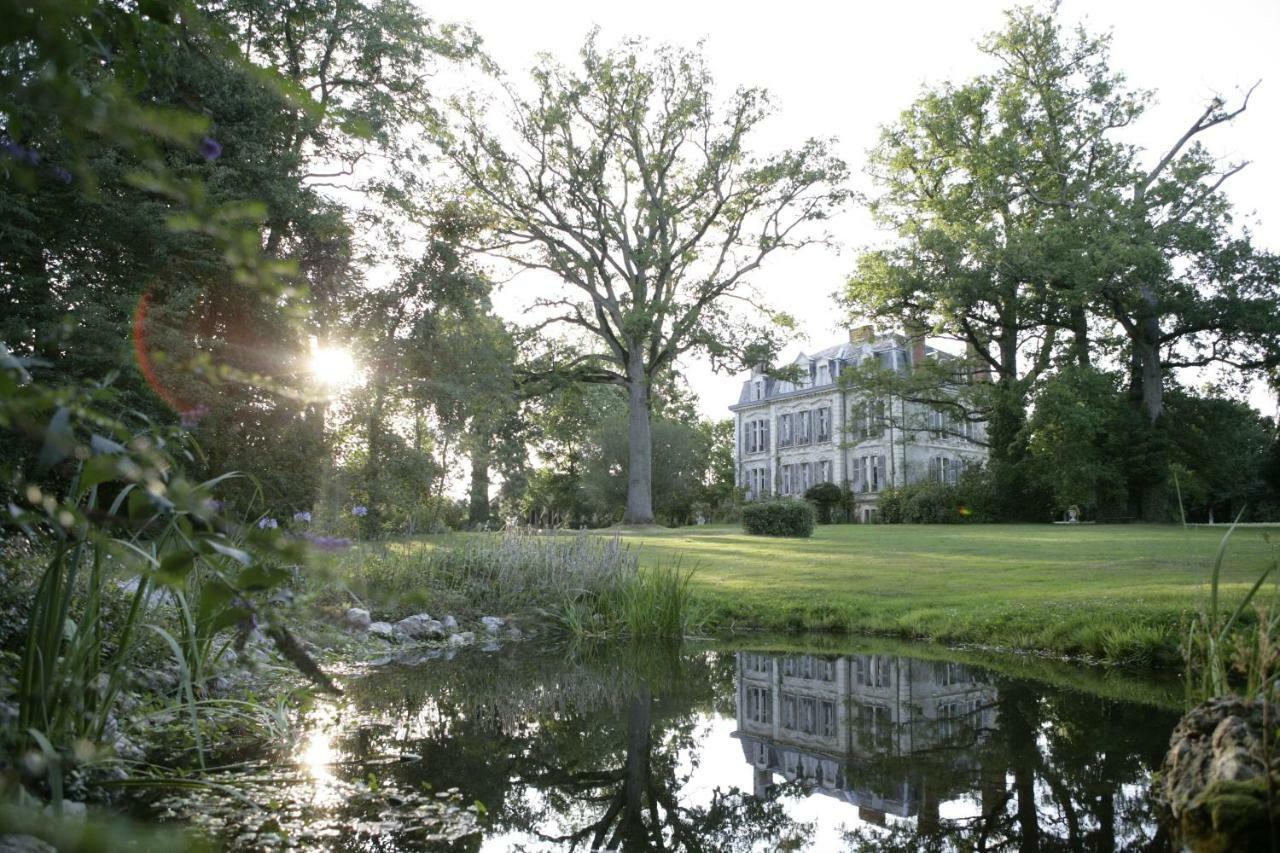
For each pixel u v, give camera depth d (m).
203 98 13.75
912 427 34.78
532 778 4.79
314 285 16.55
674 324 28.83
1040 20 30.59
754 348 28.73
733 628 11.10
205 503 1.29
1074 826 3.81
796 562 16.12
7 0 1.03
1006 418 33.22
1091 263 26.98
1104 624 8.52
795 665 8.62
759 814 4.28
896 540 21.64
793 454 53.25
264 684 5.91
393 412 19.47
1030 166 31.11
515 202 28.48
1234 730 3.51
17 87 1.06
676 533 26.84
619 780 4.86
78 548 3.12
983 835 3.79
